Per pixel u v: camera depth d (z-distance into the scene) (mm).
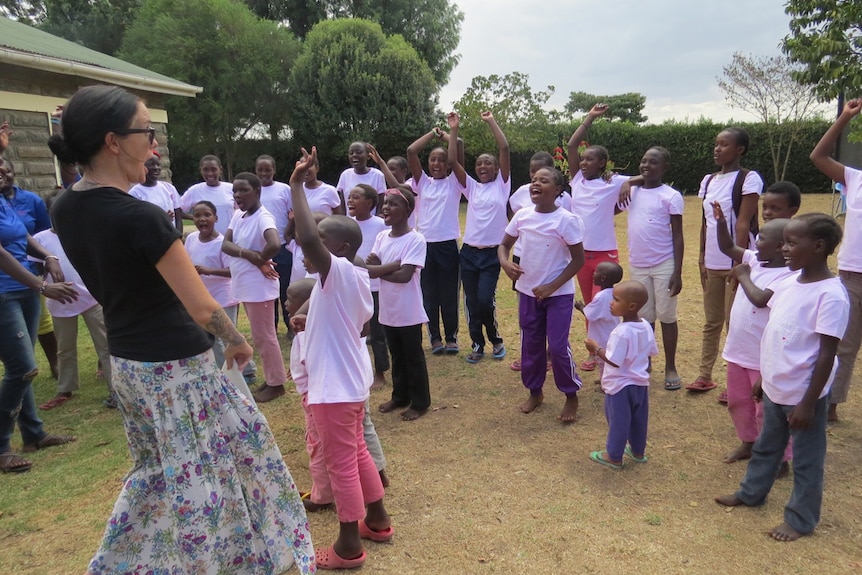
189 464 2258
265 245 4812
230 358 2338
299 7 30953
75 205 2160
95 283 2230
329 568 2838
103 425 4660
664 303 4879
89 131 2127
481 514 3264
